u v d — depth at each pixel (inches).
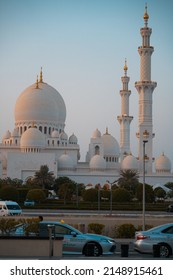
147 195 7244.1
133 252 2380.7
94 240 2262.6
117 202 7071.9
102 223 3255.4
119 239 3019.2
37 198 6820.9
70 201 7155.5
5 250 2156.7
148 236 2229.3
